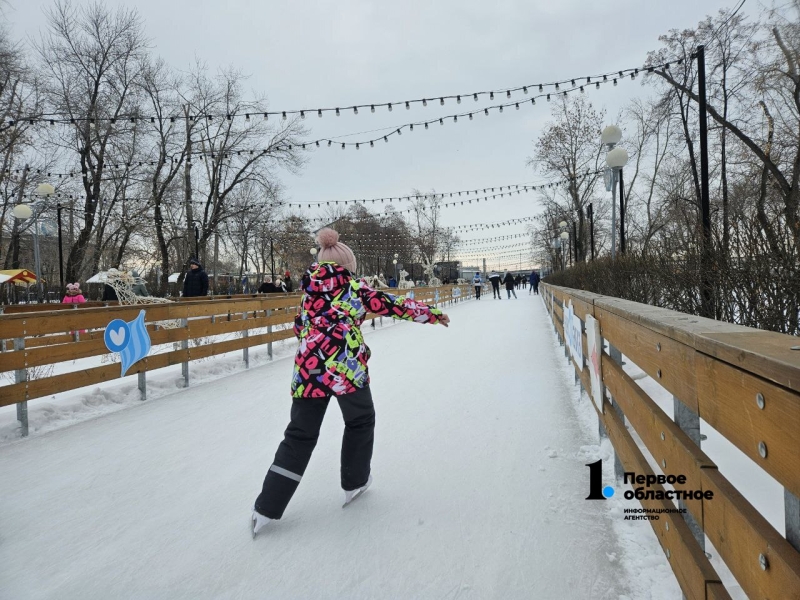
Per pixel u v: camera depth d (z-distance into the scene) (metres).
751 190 16.50
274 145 29.31
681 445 1.78
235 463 3.76
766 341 1.39
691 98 16.91
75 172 22.86
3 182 22.09
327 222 50.81
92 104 24.70
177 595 2.21
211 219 29.75
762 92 14.98
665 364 2.00
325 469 3.63
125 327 5.51
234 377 7.11
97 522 2.88
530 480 3.29
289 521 2.86
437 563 2.40
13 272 26.98
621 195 15.56
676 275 6.12
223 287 50.59
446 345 9.59
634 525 2.65
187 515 2.95
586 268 13.09
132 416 5.07
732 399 1.36
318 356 2.79
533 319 14.76
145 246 31.92
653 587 2.14
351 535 2.68
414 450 3.91
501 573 2.31
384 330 13.23
